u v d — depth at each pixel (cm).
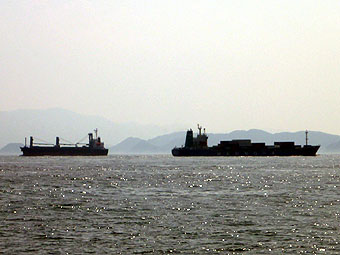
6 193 19638
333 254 9119
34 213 13862
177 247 9612
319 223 12062
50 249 9450
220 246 9688
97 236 10569
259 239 10269
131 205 15600
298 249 9462
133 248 9544
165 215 13400
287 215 13388
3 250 9375
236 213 13750
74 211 14250
